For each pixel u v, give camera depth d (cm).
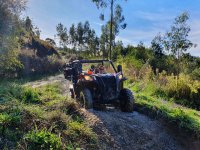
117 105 460
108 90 418
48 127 294
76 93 449
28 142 259
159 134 393
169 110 465
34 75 1043
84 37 3678
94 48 3656
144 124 404
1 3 662
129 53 1568
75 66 461
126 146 333
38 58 1127
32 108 321
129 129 369
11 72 848
